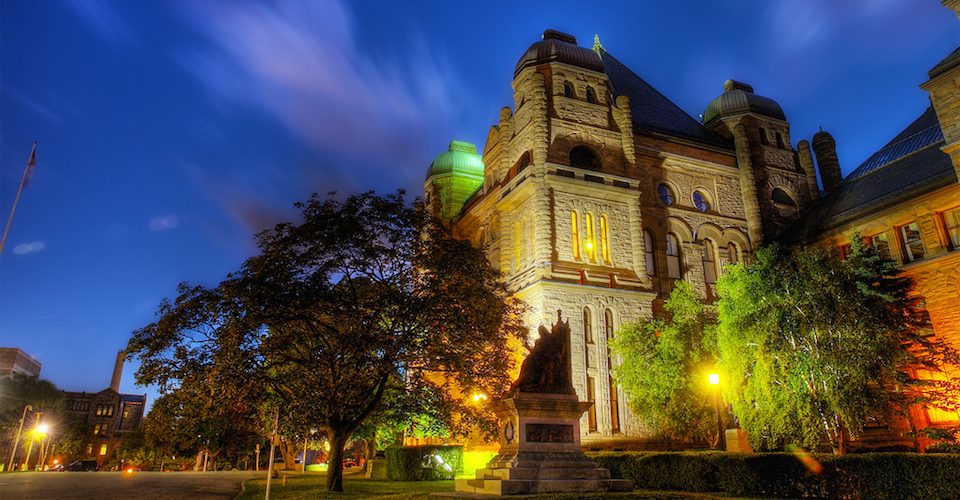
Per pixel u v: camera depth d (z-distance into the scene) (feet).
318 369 81.25
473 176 217.97
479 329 83.15
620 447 120.26
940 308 113.91
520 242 142.72
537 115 142.51
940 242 116.37
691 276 148.25
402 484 97.76
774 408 80.02
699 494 62.64
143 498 79.46
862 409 74.79
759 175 167.12
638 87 184.96
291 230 84.02
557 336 69.31
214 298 77.10
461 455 116.26
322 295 78.74
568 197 138.62
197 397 80.02
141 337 77.51
